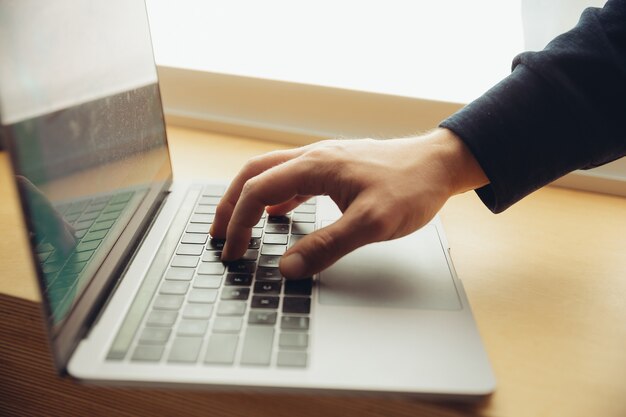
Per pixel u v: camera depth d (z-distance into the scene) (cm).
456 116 47
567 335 41
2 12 33
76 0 41
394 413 36
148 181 53
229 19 72
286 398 37
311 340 38
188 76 75
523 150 45
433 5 65
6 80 32
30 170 34
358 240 41
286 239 50
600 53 46
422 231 51
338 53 70
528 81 46
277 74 73
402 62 69
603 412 35
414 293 43
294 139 73
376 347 37
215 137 75
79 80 41
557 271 49
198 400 39
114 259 44
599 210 60
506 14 63
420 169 45
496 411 35
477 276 48
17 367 47
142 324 39
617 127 46
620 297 46
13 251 50
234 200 49
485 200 48
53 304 35
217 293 42
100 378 35
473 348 37
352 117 71
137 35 51
